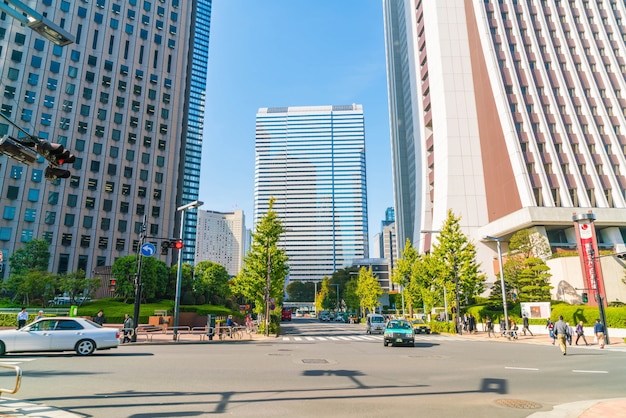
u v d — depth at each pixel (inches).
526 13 2284.7
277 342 941.2
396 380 400.2
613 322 1090.1
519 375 445.7
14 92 2331.4
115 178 2598.4
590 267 1300.4
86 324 591.8
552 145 1999.3
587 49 2235.5
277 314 1578.5
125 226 2588.6
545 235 1839.3
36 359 524.1
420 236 2792.8
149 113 2812.5
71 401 289.1
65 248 2353.6
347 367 491.8
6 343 543.5
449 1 2559.1
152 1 2972.4
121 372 425.1
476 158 2281.0
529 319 1318.9
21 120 2322.8
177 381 374.9
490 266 2085.4
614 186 1931.6
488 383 390.6
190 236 5954.7
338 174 7440.9
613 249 1819.6
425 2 2728.8
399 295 3164.4
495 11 2311.8
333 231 7214.6
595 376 443.2
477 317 1594.5
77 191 2443.4
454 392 344.2
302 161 7529.5
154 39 2933.1
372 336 1222.9
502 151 2078.0
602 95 2144.4
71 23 2581.2
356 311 3174.2
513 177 1988.2
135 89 2778.1
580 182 1935.3
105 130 2603.3
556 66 2172.7
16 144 348.8
